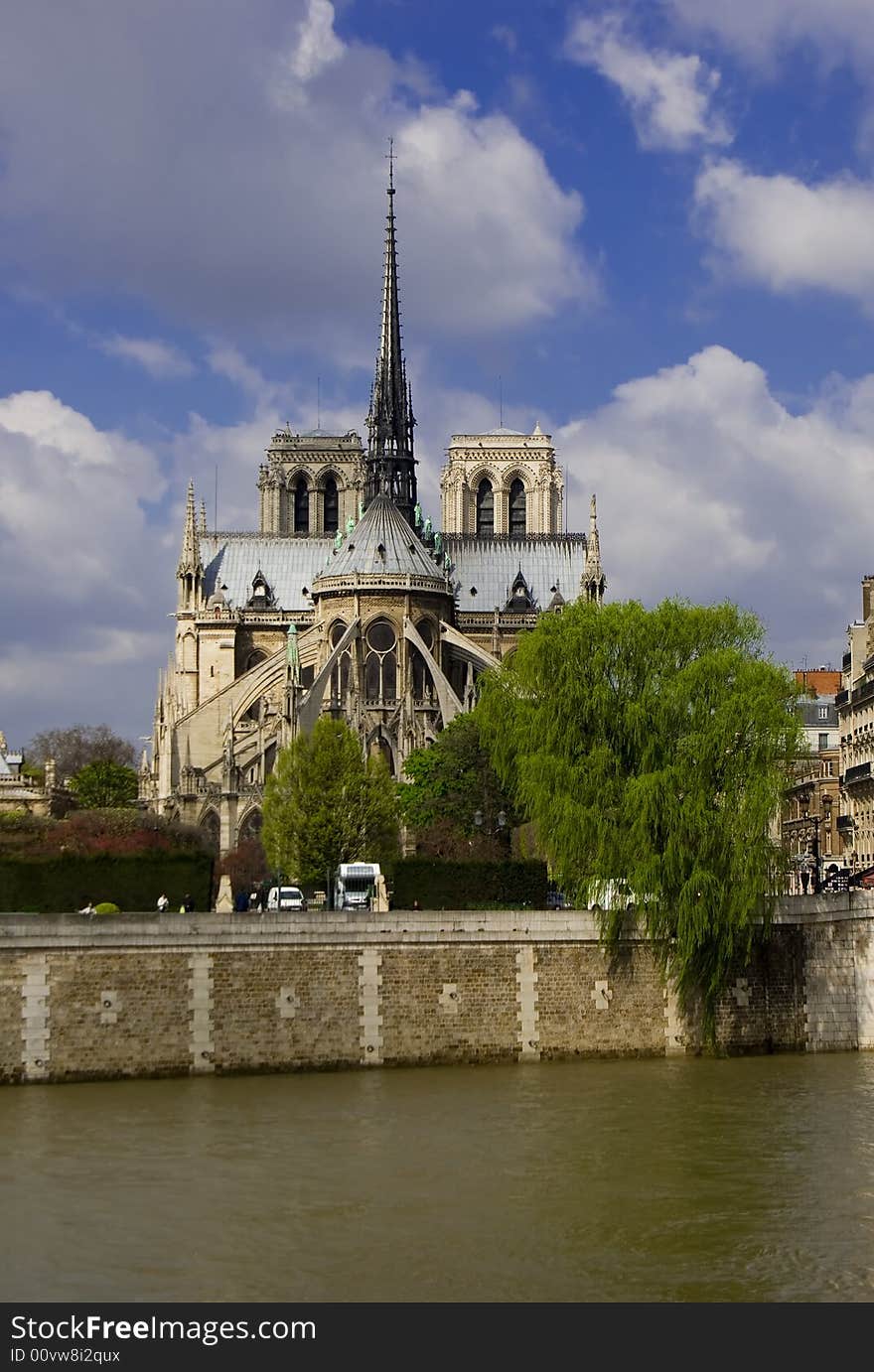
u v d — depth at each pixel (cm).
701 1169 6438
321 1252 5459
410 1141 6850
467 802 14850
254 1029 8138
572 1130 7062
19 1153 6612
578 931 8669
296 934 8219
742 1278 5250
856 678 16650
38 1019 7862
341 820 13612
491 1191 6128
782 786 8931
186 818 18850
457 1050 8425
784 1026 8994
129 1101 7525
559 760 8956
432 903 9862
